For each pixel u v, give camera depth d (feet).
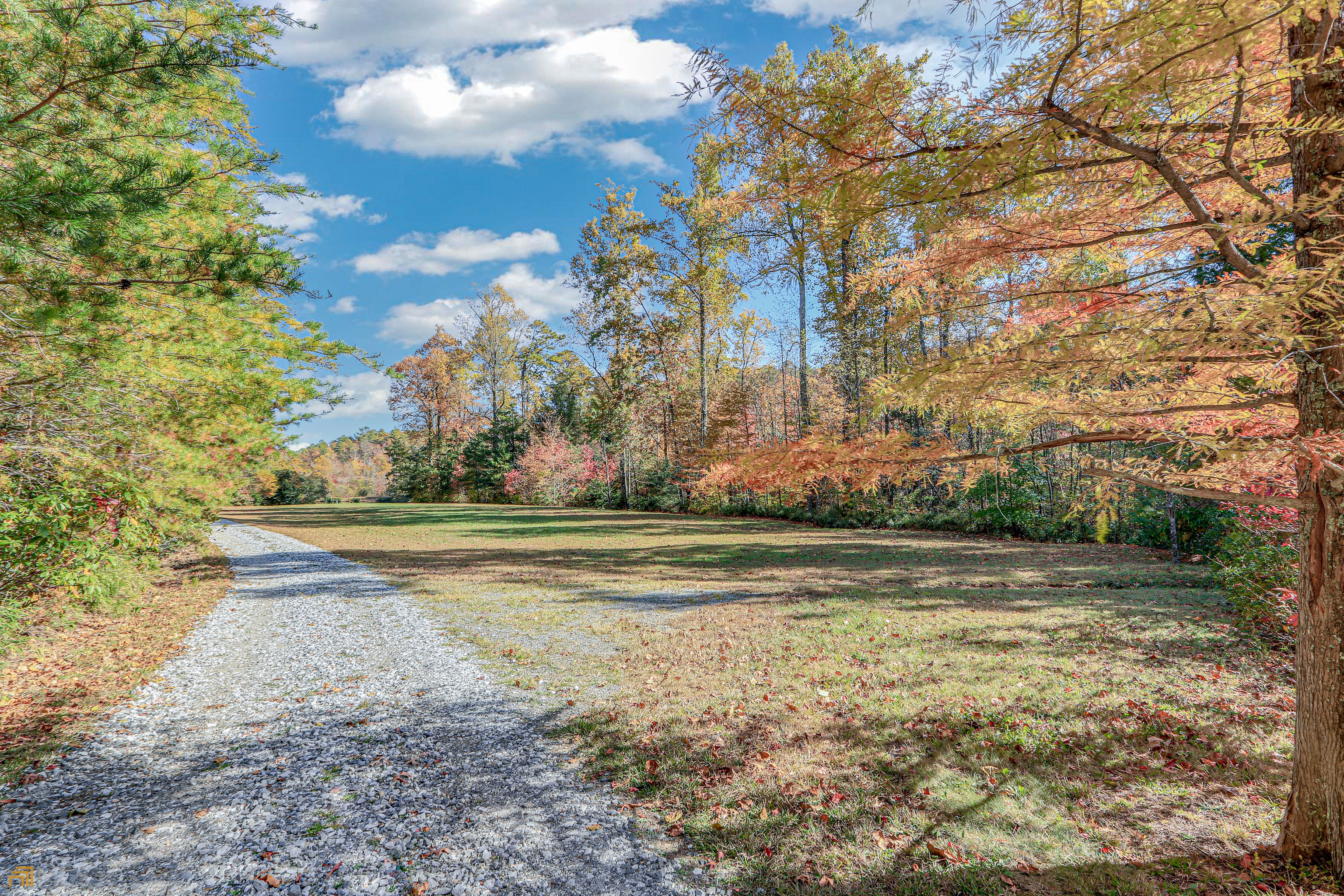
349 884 12.37
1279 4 6.88
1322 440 9.25
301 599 41.11
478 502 171.01
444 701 22.26
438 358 178.29
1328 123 8.39
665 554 60.54
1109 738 17.31
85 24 13.51
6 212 12.19
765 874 12.43
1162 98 8.34
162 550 46.68
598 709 20.98
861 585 41.19
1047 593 36.81
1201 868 11.93
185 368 24.89
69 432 23.76
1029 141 8.34
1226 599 32.91
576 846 13.53
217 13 14.83
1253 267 8.86
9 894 11.89
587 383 141.79
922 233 11.38
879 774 15.93
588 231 115.24
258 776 16.78
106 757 17.90
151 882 12.37
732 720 19.51
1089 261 12.27
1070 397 11.23
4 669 24.86
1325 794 11.06
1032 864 12.34
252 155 20.18
